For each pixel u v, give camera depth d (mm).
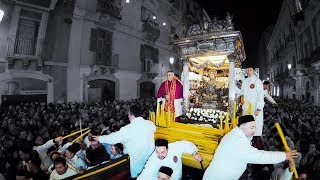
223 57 6211
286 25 29969
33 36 13281
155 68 23562
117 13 17312
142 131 4121
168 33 26344
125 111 12633
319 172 4945
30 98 13156
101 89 17297
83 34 15570
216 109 6250
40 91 13602
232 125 4691
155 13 23359
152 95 23547
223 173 3387
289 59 28922
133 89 20219
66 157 5035
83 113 11062
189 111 6062
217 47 5527
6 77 12133
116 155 5125
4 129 8492
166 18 25781
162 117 5621
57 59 14258
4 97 12094
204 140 4574
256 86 5672
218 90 6613
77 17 15125
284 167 4734
